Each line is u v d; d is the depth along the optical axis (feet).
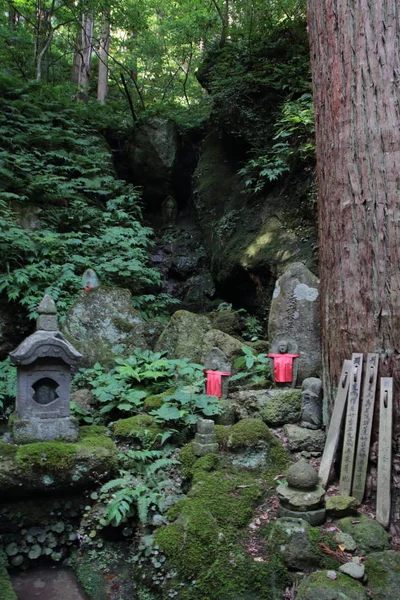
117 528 12.56
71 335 19.36
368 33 13.56
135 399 16.30
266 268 24.98
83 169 33.09
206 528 11.23
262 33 35.99
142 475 13.44
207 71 39.78
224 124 33.01
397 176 12.98
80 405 16.30
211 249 31.89
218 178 34.09
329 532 11.25
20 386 13.38
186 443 14.94
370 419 12.66
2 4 44.62
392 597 9.77
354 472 12.60
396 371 12.62
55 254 25.23
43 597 11.28
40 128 33.58
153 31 54.54
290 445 14.48
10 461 12.25
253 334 23.50
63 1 44.09
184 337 19.33
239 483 12.91
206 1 44.50
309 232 24.21
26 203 27.96
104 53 50.78
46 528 12.78
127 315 20.53
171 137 38.45
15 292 21.62
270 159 27.58
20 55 45.80
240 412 15.99
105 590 11.32
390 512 11.80
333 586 9.65
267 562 10.75
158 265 34.42
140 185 39.32
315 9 15.38
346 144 13.83
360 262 13.41
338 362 13.99
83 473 12.79
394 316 12.75
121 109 47.52
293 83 30.22
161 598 10.60
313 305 17.06
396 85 13.17
